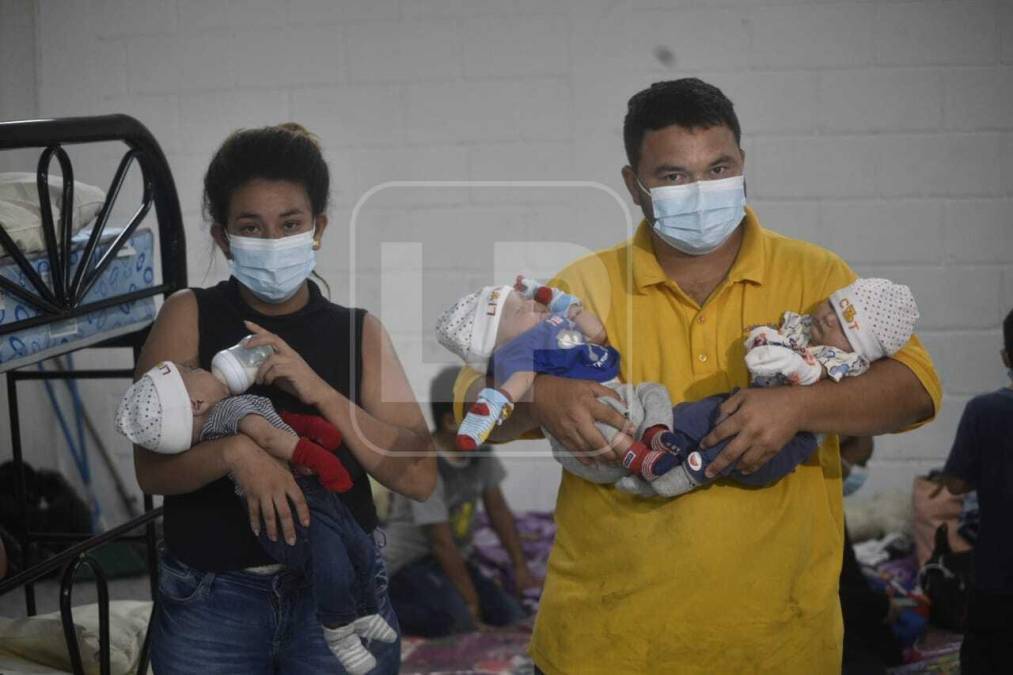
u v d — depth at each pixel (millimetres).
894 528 3473
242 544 1733
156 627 1793
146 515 2252
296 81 3652
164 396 1645
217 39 3648
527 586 3219
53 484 3451
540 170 3625
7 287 1882
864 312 1649
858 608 2811
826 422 1606
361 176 3664
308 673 1765
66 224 2002
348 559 1719
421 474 1776
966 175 3543
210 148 3688
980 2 3469
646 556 1663
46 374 2506
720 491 1652
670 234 1664
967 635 2494
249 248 1739
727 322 1723
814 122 3549
